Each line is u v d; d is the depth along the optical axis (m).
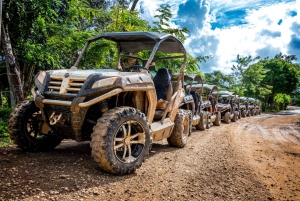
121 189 3.38
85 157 4.61
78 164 4.15
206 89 14.16
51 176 3.51
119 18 10.60
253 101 32.12
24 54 8.50
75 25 11.02
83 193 3.11
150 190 3.47
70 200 2.89
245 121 19.41
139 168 4.39
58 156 4.55
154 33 5.23
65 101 3.96
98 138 3.66
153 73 6.50
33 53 8.16
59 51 9.55
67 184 3.31
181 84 6.42
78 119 3.95
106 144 3.65
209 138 8.75
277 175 4.92
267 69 55.34
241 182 4.23
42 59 8.66
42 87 4.25
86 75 4.11
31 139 4.70
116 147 3.82
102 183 3.49
